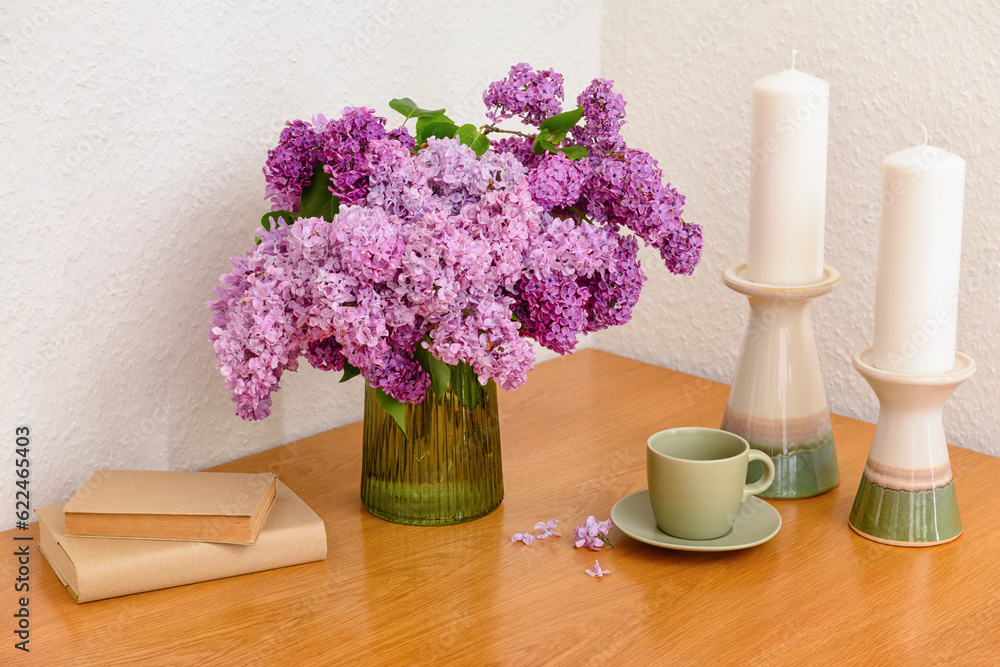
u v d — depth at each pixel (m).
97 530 0.67
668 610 0.63
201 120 0.80
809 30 0.96
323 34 0.87
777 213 0.77
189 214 0.81
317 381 0.95
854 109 0.94
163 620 0.63
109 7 0.73
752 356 0.81
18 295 0.73
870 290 0.96
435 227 0.61
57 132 0.72
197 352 0.85
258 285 0.62
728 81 1.04
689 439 0.74
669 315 1.15
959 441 0.94
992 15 0.83
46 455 0.77
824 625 0.61
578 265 0.65
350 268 0.61
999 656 0.58
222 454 0.89
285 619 0.63
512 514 0.78
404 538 0.74
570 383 1.09
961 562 0.69
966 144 0.87
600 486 0.83
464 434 0.75
